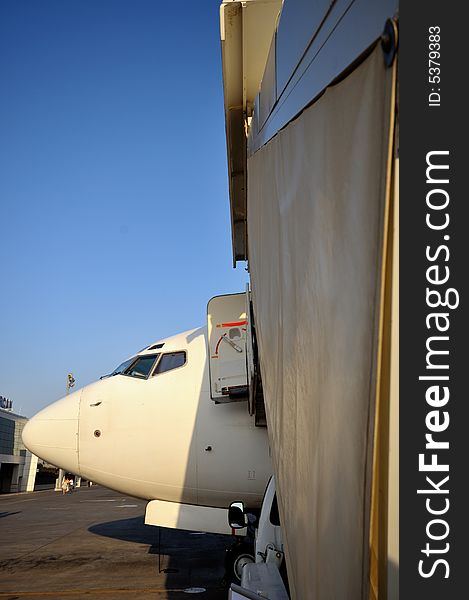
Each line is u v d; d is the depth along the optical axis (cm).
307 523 143
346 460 110
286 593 329
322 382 129
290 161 171
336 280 119
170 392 677
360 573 102
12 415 3766
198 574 745
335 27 125
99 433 681
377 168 99
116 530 1327
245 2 314
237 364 611
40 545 1057
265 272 234
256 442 643
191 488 656
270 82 223
